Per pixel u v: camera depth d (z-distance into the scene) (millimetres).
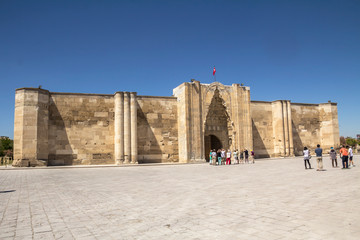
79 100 32688
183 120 35094
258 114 42250
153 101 35812
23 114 28875
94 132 32875
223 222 7082
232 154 37188
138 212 8406
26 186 14289
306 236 5863
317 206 8492
